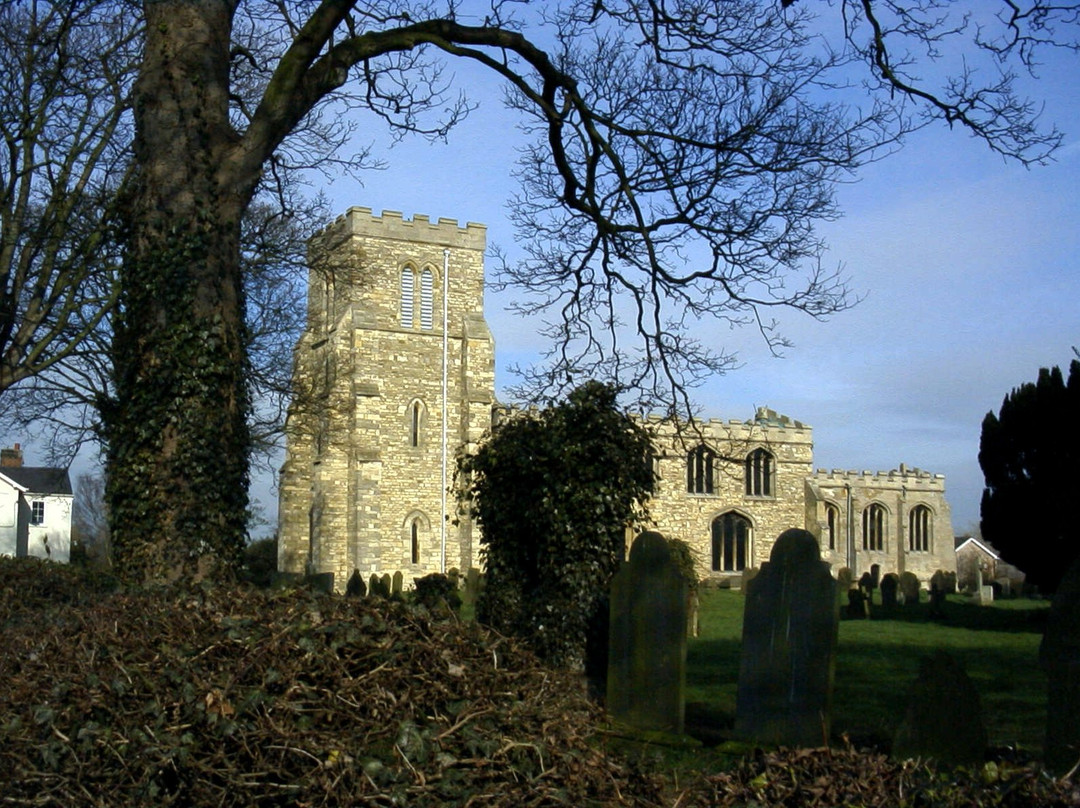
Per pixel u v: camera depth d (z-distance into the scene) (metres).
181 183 9.73
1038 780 4.39
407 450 44.72
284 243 19.33
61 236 16.59
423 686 5.12
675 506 51.78
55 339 17.48
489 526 12.32
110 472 9.96
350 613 5.55
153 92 9.91
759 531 53.78
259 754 4.62
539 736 4.89
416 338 45.38
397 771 4.46
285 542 45.44
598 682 11.05
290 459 45.94
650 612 9.24
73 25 15.15
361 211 44.84
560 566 11.30
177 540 9.30
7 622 8.46
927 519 60.69
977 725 6.21
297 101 10.09
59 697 5.00
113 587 9.73
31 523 50.16
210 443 9.48
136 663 5.09
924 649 17.72
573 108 11.34
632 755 6.41
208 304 9.67
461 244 46.72
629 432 11.76
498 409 14.95
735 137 11.54
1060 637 6.41
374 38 10.45
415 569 44.19
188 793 4.64
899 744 6.32
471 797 4.37
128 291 9.82
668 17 11.34
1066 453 23.48
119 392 9.98
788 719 8.08
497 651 5.62
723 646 18.23
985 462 26.33
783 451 54.78
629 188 11.75
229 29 10.36
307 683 4.99
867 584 38.94
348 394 43.31
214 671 4.95
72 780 4.75
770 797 4.47
